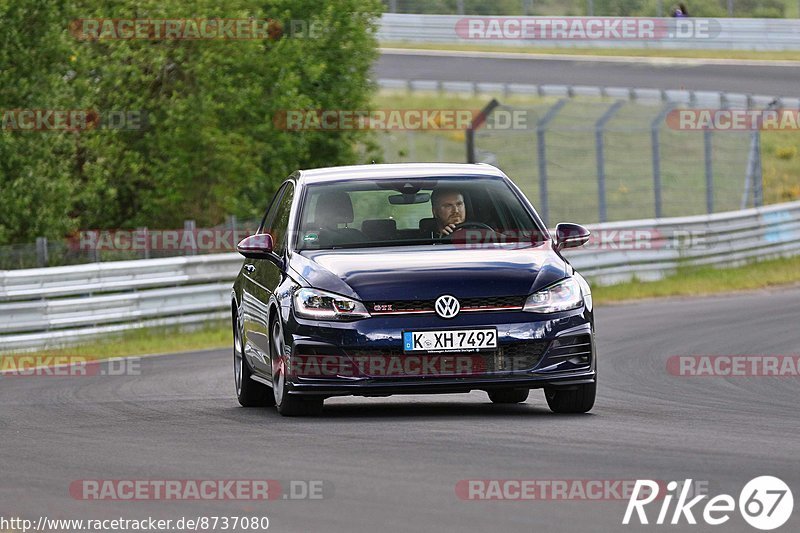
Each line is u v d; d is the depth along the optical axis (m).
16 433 30.03
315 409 30.75
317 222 32.44
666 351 50.09
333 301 29.45
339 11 105.25
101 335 63.81
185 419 31.56
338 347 29.14
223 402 36.44
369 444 25.56
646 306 75.31
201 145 92.69
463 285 29.33
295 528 18.42
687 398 35.62
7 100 80.56
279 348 30.58
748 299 76.56
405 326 28.98
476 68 177.62
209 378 44.25
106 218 95.56
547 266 30.30
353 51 106.56
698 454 23.97
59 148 82.50
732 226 99.12
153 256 78.94
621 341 54.81
